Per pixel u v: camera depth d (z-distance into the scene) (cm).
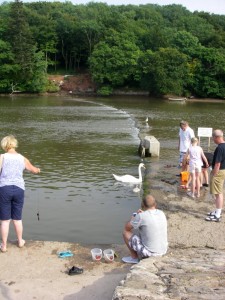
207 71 6994
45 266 747
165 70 6675
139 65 7100
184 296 517
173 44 7675
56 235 1020
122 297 510
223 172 988
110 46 7475
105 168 1702
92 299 614
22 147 2133
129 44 7344
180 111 4372
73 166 1730
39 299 617
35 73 7062
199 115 3972
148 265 645
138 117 3684
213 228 965
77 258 786
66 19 8788
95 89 7375
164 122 3338
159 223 732
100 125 3086
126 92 7300
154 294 521
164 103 5581
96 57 7312
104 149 2127
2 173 787
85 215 1158
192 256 738
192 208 1123
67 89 7388
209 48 7169
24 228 1059
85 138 2467
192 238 903
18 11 7044
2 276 704
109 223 1102
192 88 7144
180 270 623
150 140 1927
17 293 637
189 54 7356
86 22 8388
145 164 1756
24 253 805
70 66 8962
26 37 7062
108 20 8512
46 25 8331
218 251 801
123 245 863
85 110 4253
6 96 6450
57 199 1295
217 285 561
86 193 1359
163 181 1427
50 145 2209
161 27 9444
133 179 1469
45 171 1634
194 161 1205
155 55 6744
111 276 694
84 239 998
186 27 9506
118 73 7200
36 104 4916
